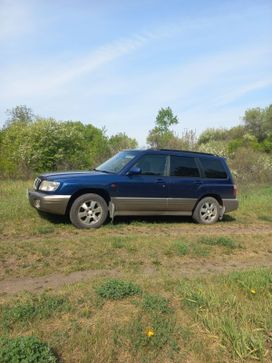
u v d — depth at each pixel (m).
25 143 19.98
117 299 4.22
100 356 3.28
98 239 6.69
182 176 8.84
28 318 3.73
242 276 5.06
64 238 6.84
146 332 3.58
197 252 6.49
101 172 8.31
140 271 5.45
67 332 3.55
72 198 7.74
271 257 6.67
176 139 19.88
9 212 8.27
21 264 5.41
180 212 8.88
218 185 9.29
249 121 48.44
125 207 8.14
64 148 20.98
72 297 4.22
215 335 3.62
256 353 3.41
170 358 3.35
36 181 8.07
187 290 4.45
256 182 20.05
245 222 9.86
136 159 8.36
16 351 3.02
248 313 3.99
